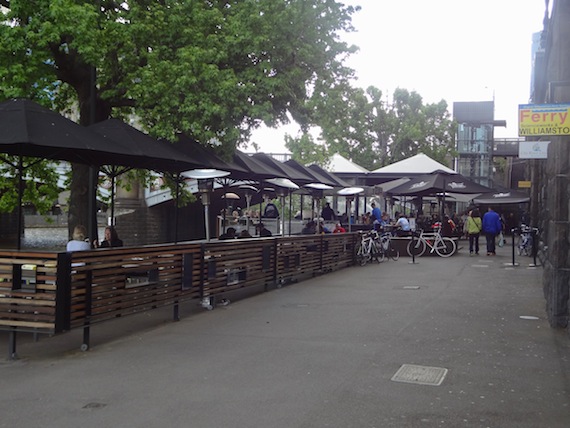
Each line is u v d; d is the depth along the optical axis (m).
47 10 11.45
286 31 13.27
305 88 14.17
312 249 15.24
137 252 8.48
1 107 8.54
